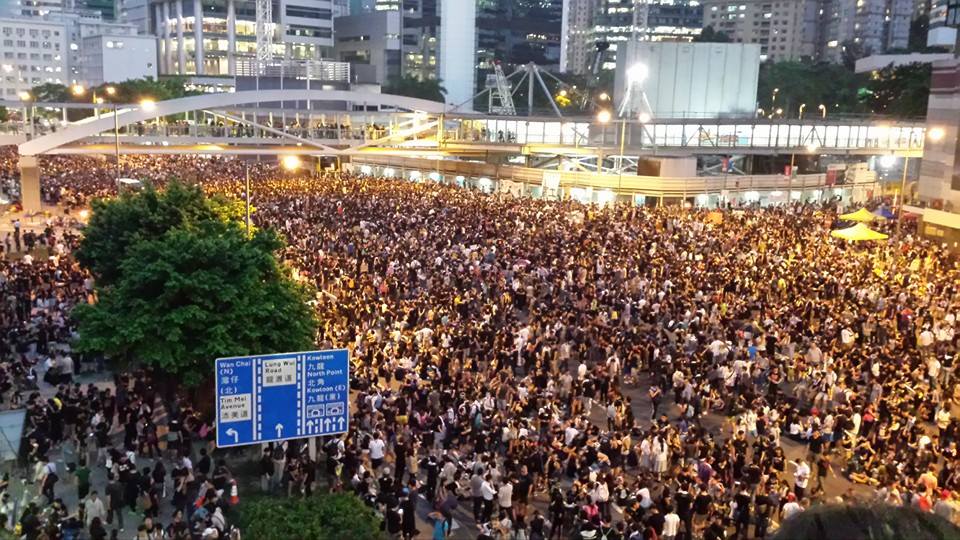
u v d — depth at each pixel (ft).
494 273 146.92
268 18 610.24
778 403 94.43
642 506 67.41
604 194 264.72
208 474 79.00
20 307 124.88
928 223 201.26
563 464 79.66
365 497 67.72
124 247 108.27
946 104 202.80
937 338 117.80
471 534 71.46
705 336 112.68
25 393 99.60
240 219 134.00
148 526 65.16
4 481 72.95
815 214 243.19
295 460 78.13
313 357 69.46
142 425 88.48
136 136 241.76
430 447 83.41
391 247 165.78
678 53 358.23
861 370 100.53
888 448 81.82
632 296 135.74
